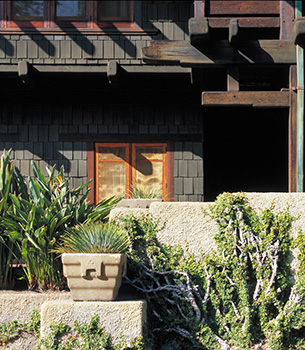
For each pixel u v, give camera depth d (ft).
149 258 21.06
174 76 32.32
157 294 20.97
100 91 33.88
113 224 21.22
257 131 40.86
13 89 33.73
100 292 19.25
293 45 26.66
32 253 21.33
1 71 32.40
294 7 26.91
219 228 21.13
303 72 26.37
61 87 33.60
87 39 32.99
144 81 33.12
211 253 21.11
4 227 21.56
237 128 40.98
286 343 20.54
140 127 34.76
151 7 33.47
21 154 34.60
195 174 34.55
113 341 18.83
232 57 26.71
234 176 40.96
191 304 20.65
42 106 34.83
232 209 21.11
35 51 32.89
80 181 34.63
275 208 21.20
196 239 21.21
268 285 20.67
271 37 28.89
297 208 21.20
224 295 20.79
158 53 26.76
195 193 34.45
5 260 22.03
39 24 33.32
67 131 34.71
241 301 20.71
